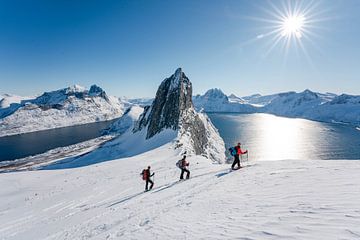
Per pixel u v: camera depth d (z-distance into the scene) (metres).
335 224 5.89
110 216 15.55
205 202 12.73
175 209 12.81
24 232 16.95
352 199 7.75
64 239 13.03
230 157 129.62
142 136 128.62
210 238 7.07
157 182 27.41
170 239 8.08
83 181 37.25
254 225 7.23
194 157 55.03
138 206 16.41
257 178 16.27
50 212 21.94
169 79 144.00
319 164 18.42
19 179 41.78
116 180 34.25
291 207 8.20
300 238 5.49
